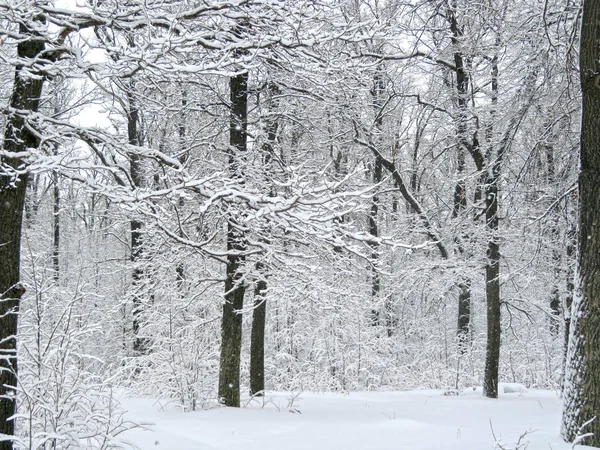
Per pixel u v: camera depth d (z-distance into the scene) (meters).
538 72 11.48
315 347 17.86
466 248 14.75
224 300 9.98
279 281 10.32
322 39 5.86
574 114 10.95
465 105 14.65
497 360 13.64
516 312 19.17
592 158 6.72
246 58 5.52
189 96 10.07
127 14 5.08
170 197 5.53
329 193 5.49
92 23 5.25
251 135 10.03
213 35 5.58
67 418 5.43
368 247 5.93
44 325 6.13
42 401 5.18
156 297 14.73
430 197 20.98
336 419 8.68
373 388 17.62
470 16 13.85
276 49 6.22
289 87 9.73
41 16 5.16
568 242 13.03
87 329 5.74
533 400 12.41
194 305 13.28
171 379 9.89
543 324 20.11
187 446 6.44
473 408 10.52
